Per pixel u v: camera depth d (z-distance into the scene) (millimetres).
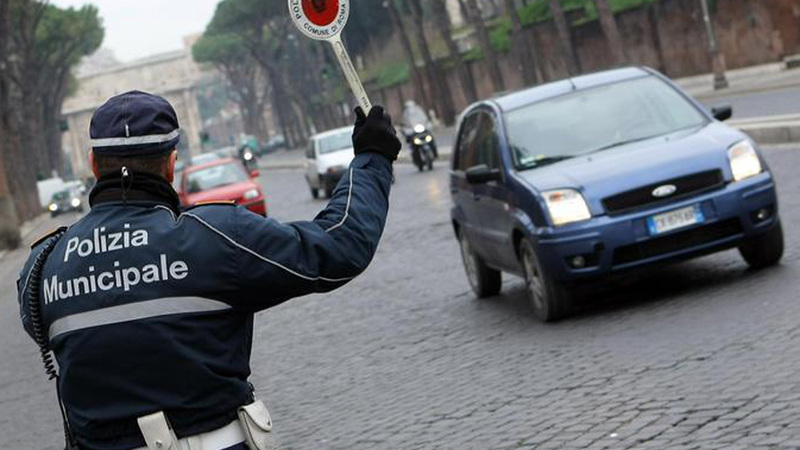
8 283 36625
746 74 55344
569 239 11820
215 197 35094
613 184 11898
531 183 12320
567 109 13406
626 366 9586
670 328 10641
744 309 10734
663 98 13367
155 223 3848
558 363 10281
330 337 14688
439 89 83500
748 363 8852
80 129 195625
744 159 12094
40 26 102375
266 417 3896
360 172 3977
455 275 17703
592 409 8547
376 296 17344
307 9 4254
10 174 78000
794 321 9844
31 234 66688
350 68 4234
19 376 16406
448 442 8531
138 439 3785
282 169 89312
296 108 153625
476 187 13812
